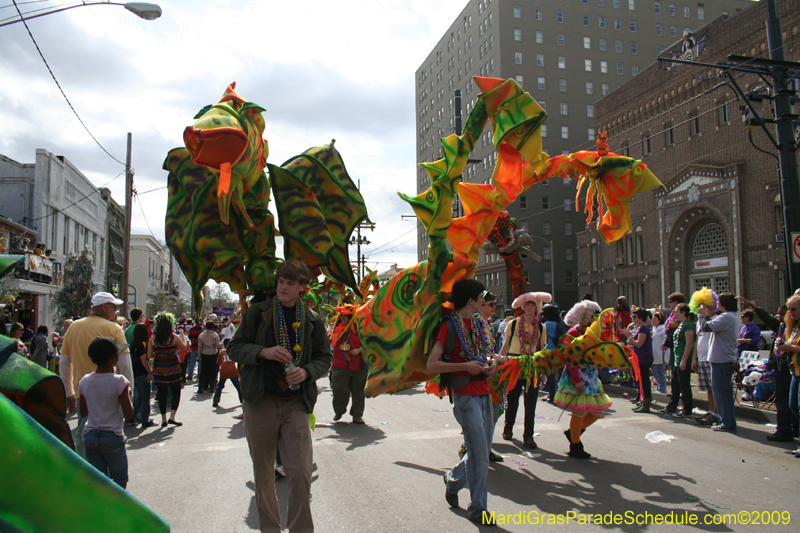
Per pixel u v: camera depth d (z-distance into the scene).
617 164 5.68
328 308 10.41
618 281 39.41
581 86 59.91
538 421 7.85
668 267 34.12
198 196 4.32
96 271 32.09
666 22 63.34
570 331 6.05
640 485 4.77
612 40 61.44
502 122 4.82
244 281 4.69
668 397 9.67
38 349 10.73
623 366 5.37
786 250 10.66
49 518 1.11
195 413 9.34
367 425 7.65
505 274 57.53
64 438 1.49
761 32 27.83
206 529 3.88
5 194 23.81
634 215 37.34
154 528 1.23
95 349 4.07
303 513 3.08
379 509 4.20
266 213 4.76
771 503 4.26
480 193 4.96
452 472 4.24
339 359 7.88
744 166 28.81
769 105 27.47
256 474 3.21
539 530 3.77
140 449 6.52
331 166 4.98
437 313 4.40
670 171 33.97
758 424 7.58
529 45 59.00
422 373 4.91
